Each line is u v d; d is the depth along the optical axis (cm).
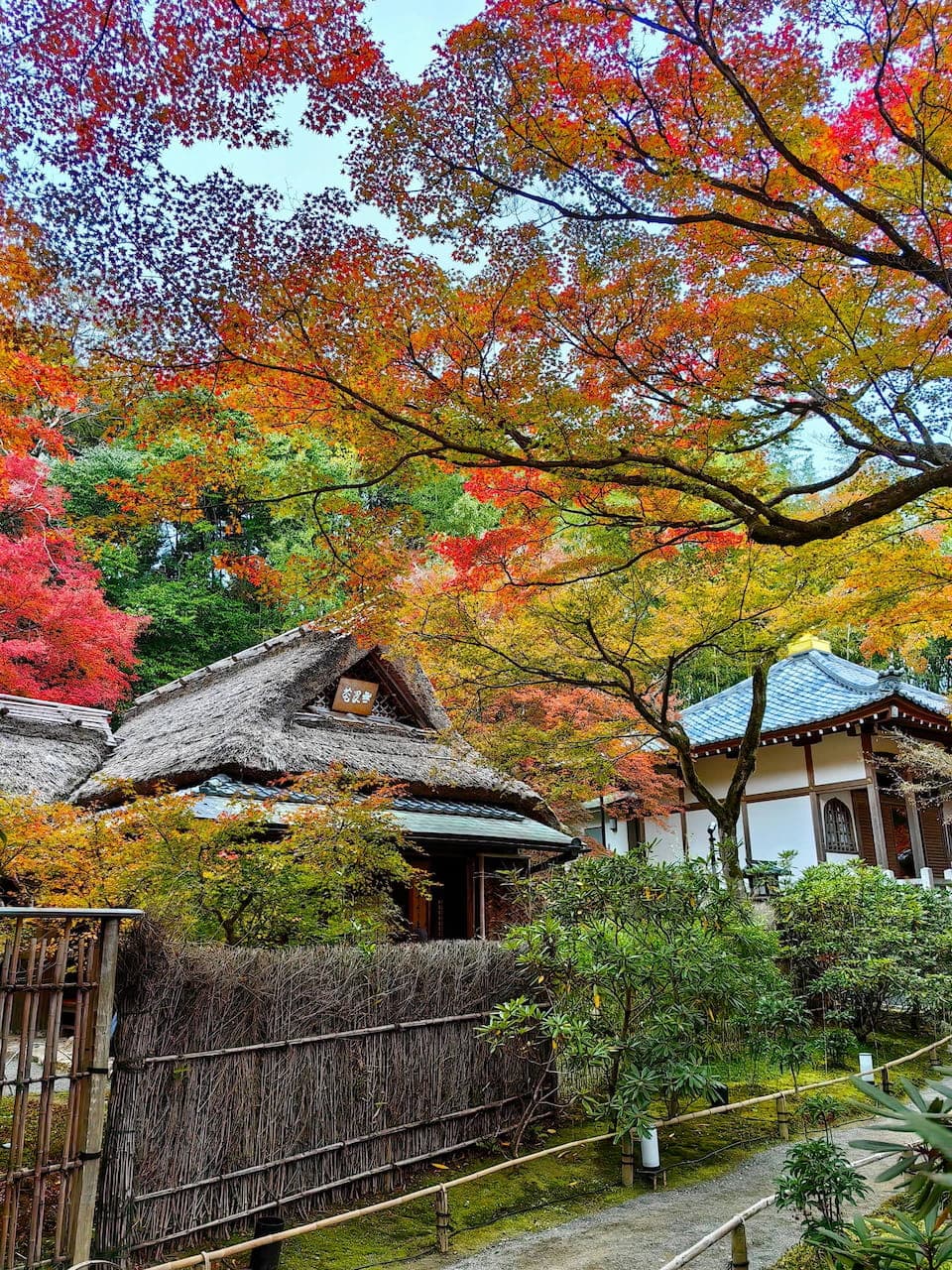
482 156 380
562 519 594
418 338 428
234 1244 381
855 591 713
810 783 1431
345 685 1056
